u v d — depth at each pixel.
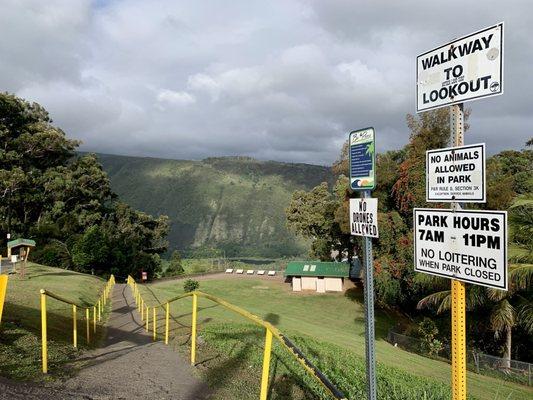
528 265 14.99
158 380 7.59
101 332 16.22
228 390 7.02
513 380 16.28
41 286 26.28
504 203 20.61
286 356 9.30
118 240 64.44
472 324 23.72
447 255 3.50
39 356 8.81
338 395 3.55
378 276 28.84
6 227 59.31
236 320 18.38
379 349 17.02
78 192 68.06
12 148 62.03
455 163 3.43
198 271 74.69
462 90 3.39
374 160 3.83
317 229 61.50
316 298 47.12
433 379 10.85
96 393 6.59
